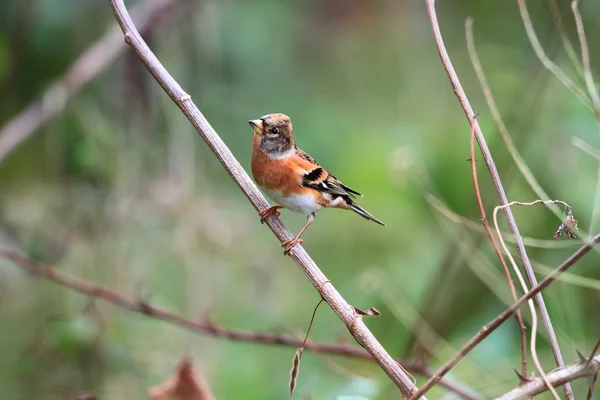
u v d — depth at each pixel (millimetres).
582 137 11047
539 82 10484
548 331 6098
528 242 7293
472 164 6078
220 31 13141
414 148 13305
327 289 6215
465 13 16641
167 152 11703
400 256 13414
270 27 14422
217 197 12438
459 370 9500
